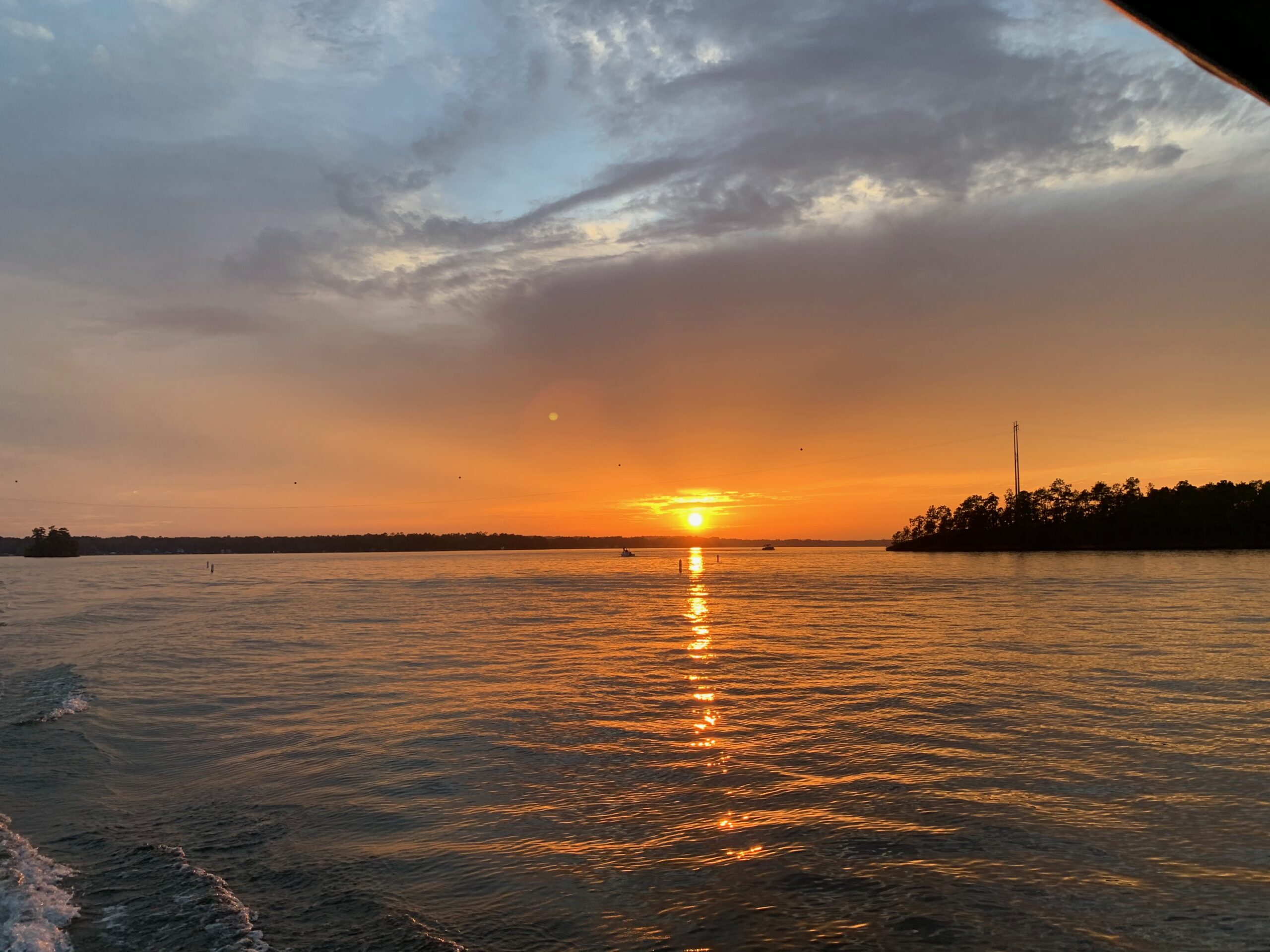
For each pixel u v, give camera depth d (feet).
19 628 161.99
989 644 118.52
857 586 302.25
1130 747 58.08
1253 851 39.29
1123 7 7.18
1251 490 590.96
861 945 31.50
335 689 87.81
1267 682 83.25
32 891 37.17
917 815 45.03
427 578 440.04
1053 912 33.73
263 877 38.88
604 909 34.99
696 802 48.11
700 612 191.62
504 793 50.39
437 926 33.76
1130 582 275.18
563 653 116.88
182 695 85.61
